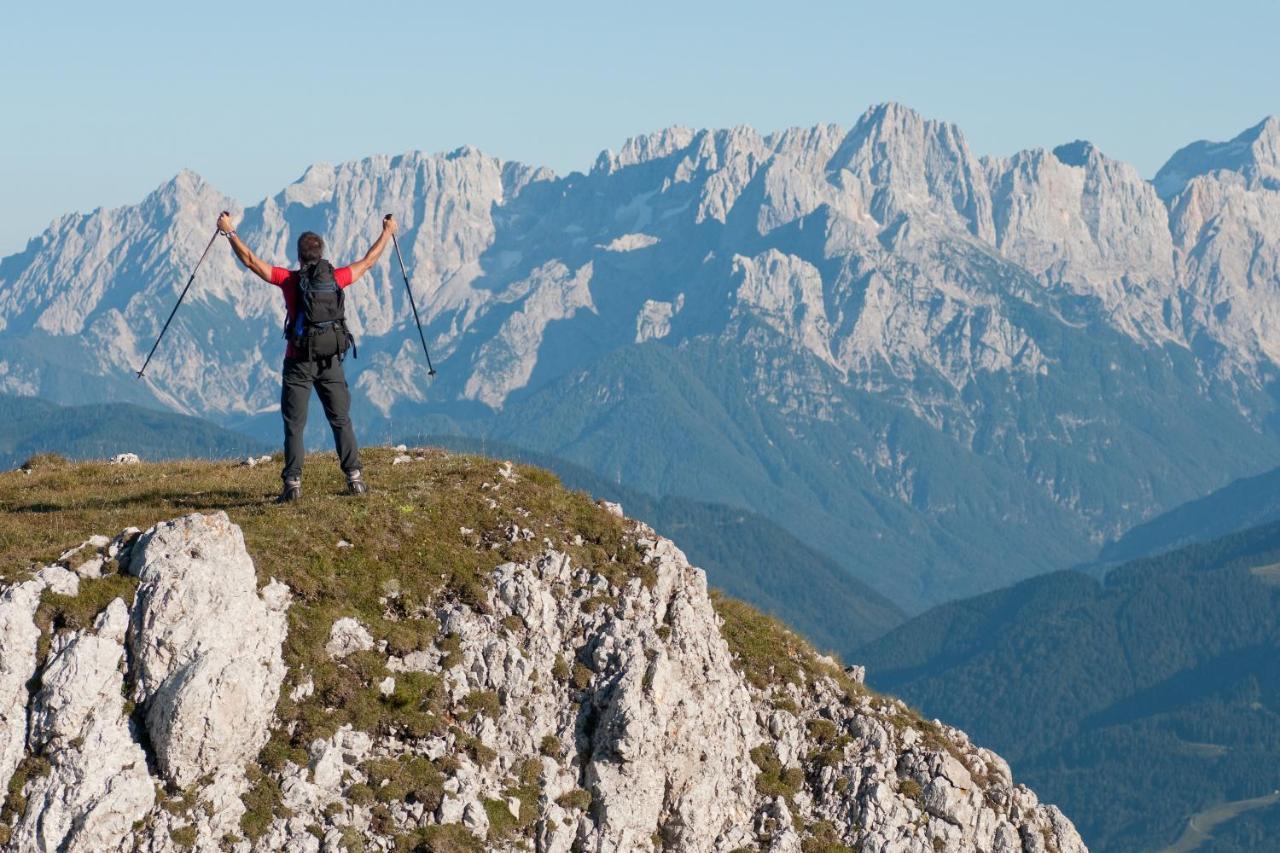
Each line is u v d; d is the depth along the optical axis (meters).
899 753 42.72
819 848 39.62
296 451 38.72
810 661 45.00
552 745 36.78
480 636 37.28
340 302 37.88
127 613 32.72
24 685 31.72
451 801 34.41
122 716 31.91
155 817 31.41
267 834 32.25
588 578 39.84
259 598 34.53
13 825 30.67
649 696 37.72
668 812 38.09
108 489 41.44
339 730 34.12
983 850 42.19
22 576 32.97
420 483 41.28
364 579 36.94
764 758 40.78
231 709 32.19
